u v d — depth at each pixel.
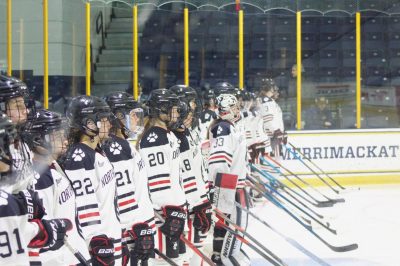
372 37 13.41
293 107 13.29
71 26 12.17
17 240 2.66
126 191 4.34
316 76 13.30
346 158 13.30
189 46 12.84
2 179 2.80
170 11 12.70
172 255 5.21
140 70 12.62
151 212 4.50
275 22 13.10
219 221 6.16
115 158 4.32
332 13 13.25
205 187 5.78
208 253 7.26
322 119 13.35
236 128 6.30
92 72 12.48
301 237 8.81
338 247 7.70
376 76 13.45
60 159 3.80
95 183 3.95
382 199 11.70
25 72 12.11
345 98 13.37
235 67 13.03
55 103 12.16
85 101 3.99
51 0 12.02
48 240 3.17
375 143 13.35
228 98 6.14
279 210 10.79
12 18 12.07
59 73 12.14
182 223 5.01
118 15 12.55
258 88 13.11
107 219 3.98
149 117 5.10
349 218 10.14
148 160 4.96
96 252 3.83
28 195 3.13
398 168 13.40
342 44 13.33
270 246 8.25
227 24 12.97
